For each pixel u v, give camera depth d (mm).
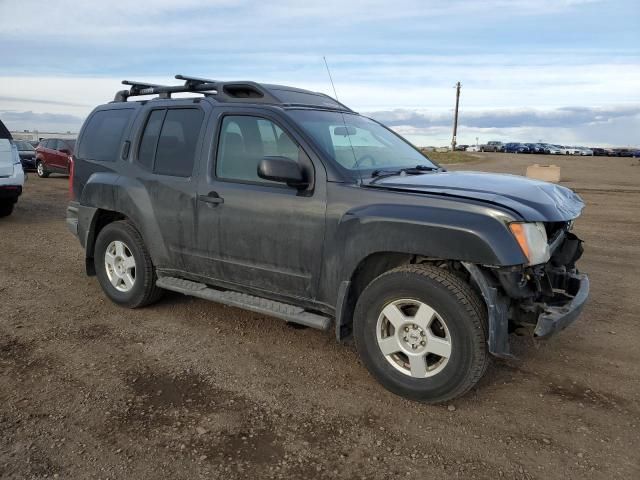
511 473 2799
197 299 5523
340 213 3666
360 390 3670
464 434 3152
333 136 4133
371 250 3498
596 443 3062
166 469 2807
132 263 5117
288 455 2939
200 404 3463
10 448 2965
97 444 3016
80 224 5508
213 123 4445
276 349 4324
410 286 3367
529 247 3180
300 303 4023
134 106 5258
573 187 18891
